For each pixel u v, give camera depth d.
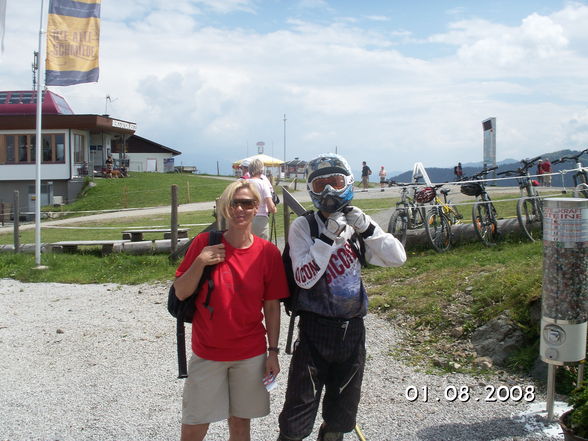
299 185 37.84
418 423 4.33
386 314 6.89
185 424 3.32
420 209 9.98
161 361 6.09
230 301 3.22
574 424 3.67
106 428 4.47
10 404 4.99
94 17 11.84
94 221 22.91
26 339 7.07
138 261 11.62
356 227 3.27
